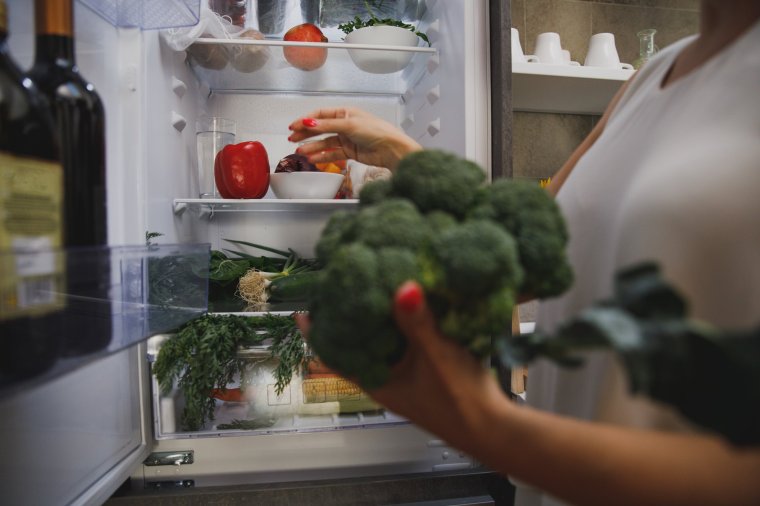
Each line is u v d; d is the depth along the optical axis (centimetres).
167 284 54
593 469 28
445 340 30
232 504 91
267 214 141
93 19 74
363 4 126
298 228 142
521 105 158
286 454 97
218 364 88
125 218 84
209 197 125
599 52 143
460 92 104
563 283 35
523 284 34
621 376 37
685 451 27
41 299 34
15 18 56
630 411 35
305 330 36
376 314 28
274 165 142
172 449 94
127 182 84
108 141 80
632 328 19
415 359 31
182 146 112
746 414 17
